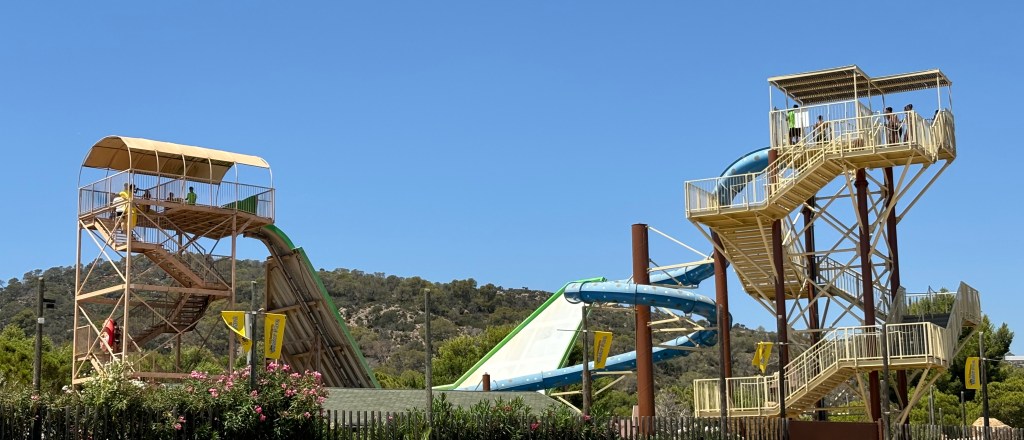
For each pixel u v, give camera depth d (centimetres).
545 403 4550
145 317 5419
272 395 3011
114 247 4988
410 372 9738
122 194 4950
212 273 5150
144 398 2861
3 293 12381
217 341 10875
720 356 3747
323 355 5706
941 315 4472
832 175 4431
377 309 14688
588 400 3653
